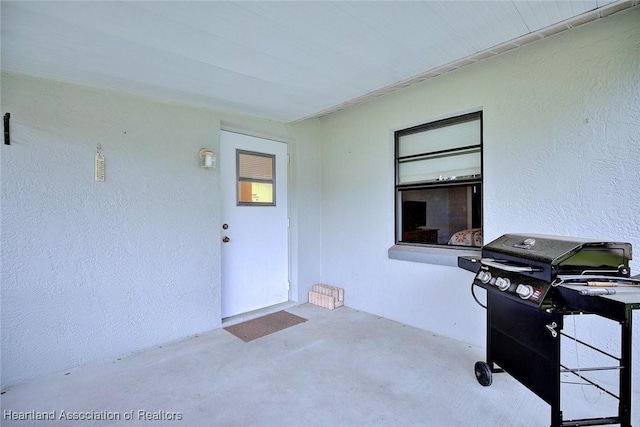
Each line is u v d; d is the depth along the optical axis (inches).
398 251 124.5
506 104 94.3
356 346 104.8
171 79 91.3
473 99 102.0
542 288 57.3
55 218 87.7
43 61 77.7
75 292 91.4
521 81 91.2
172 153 110.0
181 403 75.0
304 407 73.3
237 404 74.5
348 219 146.1
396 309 127.5
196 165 115.8
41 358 86.2
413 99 118.6
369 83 97.7
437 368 90.1
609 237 77.6
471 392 78.7
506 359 74.0
